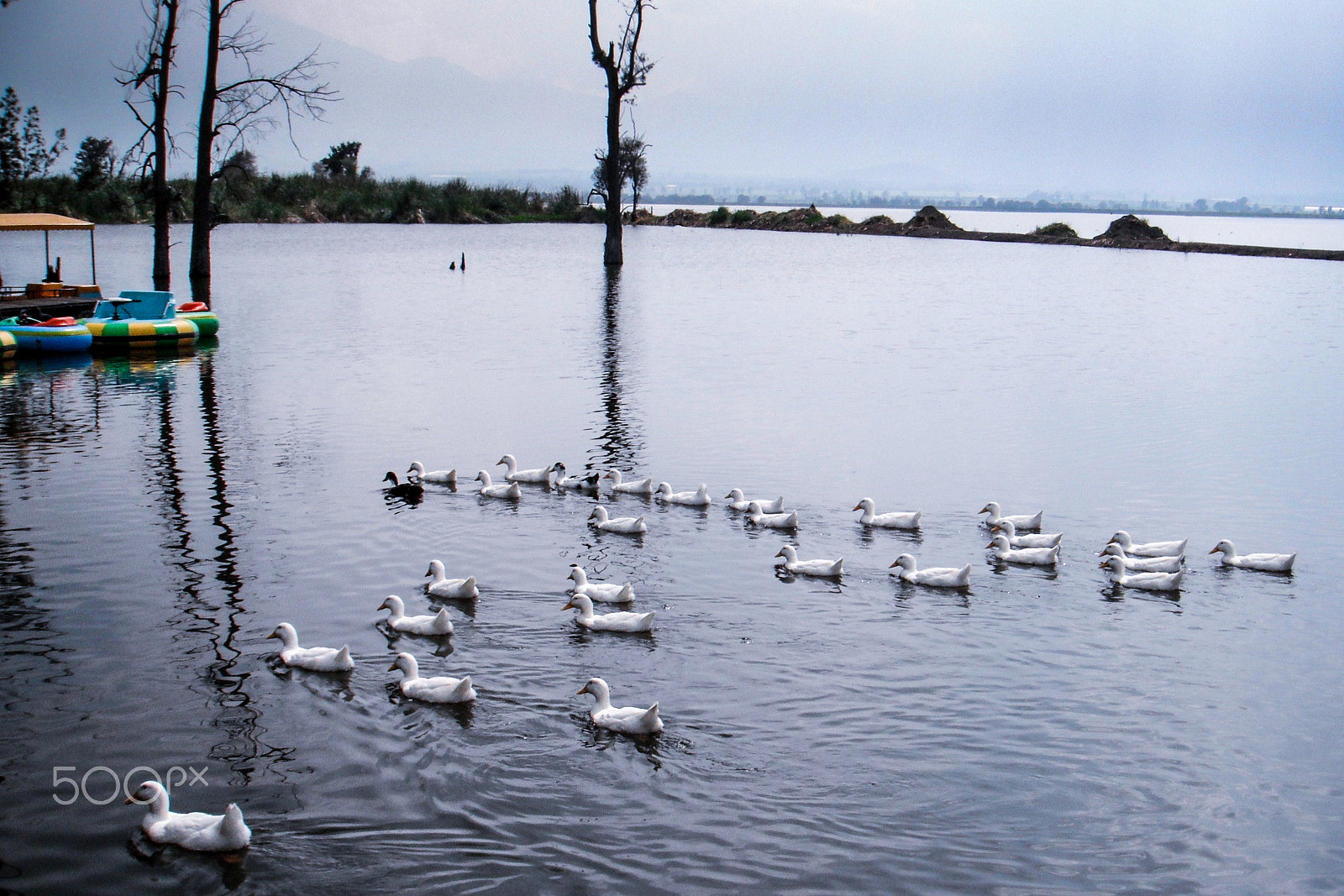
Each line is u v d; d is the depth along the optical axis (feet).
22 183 332.80
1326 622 59.98
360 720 47.96
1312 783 44.29
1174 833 40.96
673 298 209.97
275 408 108.47
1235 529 75.41
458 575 64.85
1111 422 107.14
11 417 103.04
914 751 46.19
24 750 44.83
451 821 41.06
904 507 79.51
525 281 236.22
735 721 48.42
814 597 62.59
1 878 37.50
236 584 62.75
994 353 149.48
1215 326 178.50
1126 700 50.83
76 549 67.41
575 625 58.29
